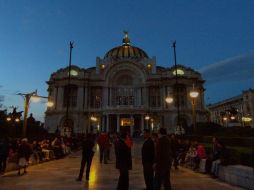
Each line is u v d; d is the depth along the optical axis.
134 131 83.44
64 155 30.12
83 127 88.44
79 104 89.88
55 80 92.00
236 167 12.58
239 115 110.06
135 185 12.67
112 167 19.86
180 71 91.69
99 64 100.81
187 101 89.50
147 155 10.55
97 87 94.56
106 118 85.25
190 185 12.52
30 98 29.59
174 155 19.25
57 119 87.81
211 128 40.38
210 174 16.09
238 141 20.53
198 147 18.34
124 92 92.81
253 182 11.09
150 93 93.75
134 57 103.06
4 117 43.91
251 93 111.31
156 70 102.06
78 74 92.62
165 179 9.74
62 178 14.57
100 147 23.20
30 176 15.36
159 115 88.31
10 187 11.87
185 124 86.00
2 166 16.84
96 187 11.86
